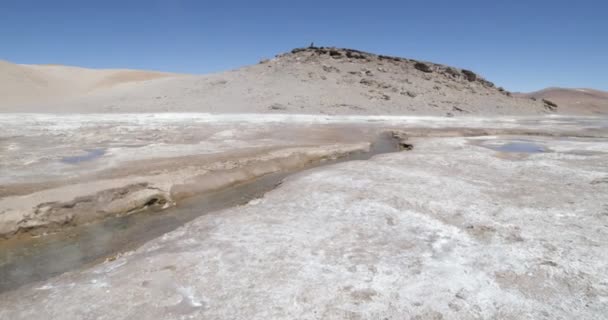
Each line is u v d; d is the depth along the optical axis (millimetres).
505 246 5359
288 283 4316
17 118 19078
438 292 4160
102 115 22750
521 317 3736
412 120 27141
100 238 6211
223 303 3924
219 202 8180
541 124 28875
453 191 8117
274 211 6891
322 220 6375
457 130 21547
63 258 5449
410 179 9156
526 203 7340
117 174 8875
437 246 5359
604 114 55031
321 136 17422
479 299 4035
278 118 24484
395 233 5816
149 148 12609
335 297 4047
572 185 8742
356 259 4934
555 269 4680
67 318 3672
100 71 57625
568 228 6031
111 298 4008
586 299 4039
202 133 16578
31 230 6227
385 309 3844
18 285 4648
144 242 6055
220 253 5098
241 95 34375
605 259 4949
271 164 11242
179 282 4328
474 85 50594
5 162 9789
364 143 15734
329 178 9312
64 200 6879
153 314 3725
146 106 29031
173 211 7582
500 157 12469
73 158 10664
